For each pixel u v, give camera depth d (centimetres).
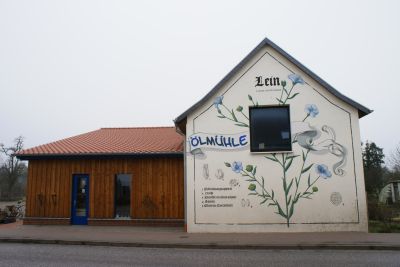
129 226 1791
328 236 1297
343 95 1469
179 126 1614
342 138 1467
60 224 1852
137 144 2000
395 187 3625
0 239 1341
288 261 952
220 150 1498
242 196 1462
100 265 915
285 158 1473
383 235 1308
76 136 2245
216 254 1066
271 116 1522
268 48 1550
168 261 961
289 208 1442
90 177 1883
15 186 4772
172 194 1830
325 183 1445
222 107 1525
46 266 907
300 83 1515
